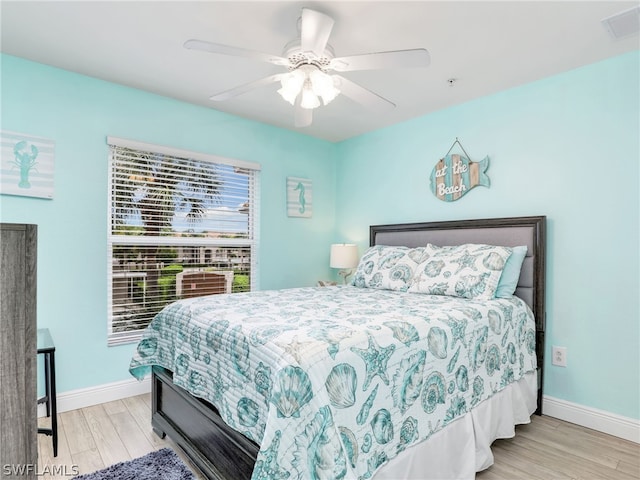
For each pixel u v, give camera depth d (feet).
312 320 5.38
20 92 7.60
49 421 7.50
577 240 7.86
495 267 7.71
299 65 5.97
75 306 8.23
